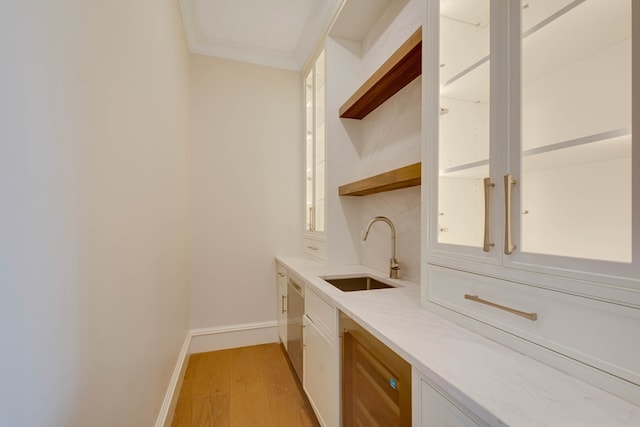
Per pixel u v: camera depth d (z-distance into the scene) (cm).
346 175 220
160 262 143
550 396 56
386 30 189
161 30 145
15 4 45
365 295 133
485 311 84
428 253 109
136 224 105
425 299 110
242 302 266
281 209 279
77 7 65
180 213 203
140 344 110
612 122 69
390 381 88
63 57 59
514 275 74
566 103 77
